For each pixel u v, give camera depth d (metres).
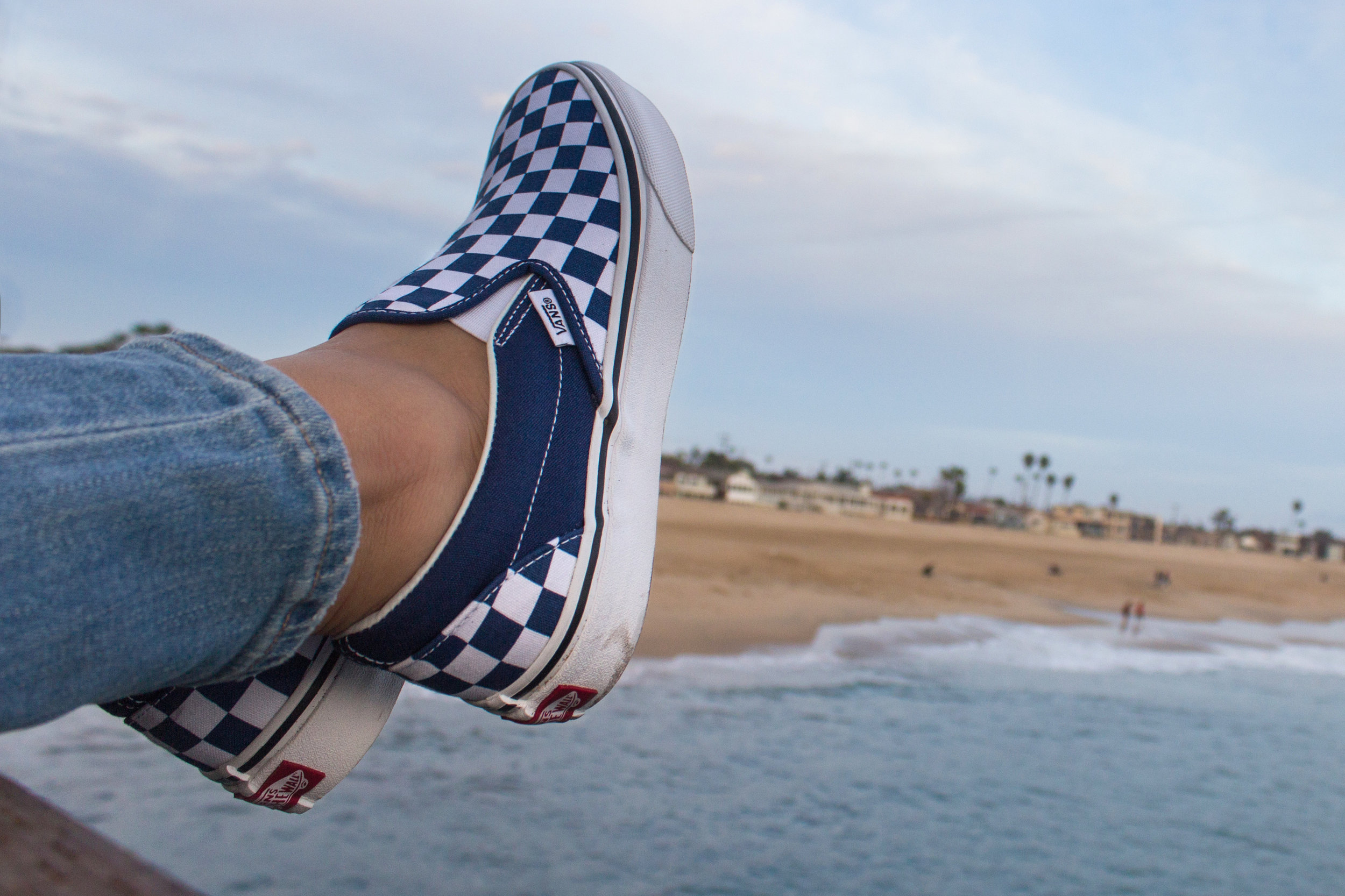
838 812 10.55
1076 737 15.84
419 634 0.70
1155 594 47.53
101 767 8.89
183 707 0.73
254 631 0.49
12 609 0.38
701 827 9.52
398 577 0.67
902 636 25.55
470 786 9.77
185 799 8.40
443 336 0.90
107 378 0.46
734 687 16.98
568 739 11.91
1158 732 17.02
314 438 0.51
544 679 0.78
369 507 0.63
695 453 123.88
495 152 1.44
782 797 10.79
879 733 14.55
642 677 17.00
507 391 0.82
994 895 8.85
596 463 0.84
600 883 8.04
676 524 52.44
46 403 0.43
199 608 0.46
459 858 8.09
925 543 62.22
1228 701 21.12
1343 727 19.09
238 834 7.93
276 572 0.49
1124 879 9.67
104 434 0.43
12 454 0.39
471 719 12.09
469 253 1.08
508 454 0.77
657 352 1.06
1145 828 11.33
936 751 13.80
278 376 0.52
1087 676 22.72
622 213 1.14
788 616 26.23
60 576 0.39
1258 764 15.24
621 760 11.36
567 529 0.79
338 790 9.27
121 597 0.41
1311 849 11.13
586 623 0.78
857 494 106.31
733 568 34.69
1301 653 32.81
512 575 0.73
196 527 0.45
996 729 15.78
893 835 10.07
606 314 1.03
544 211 1.15
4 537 0.38
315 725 0.77
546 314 0.92
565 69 1.36
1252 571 77.56
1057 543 92.44
